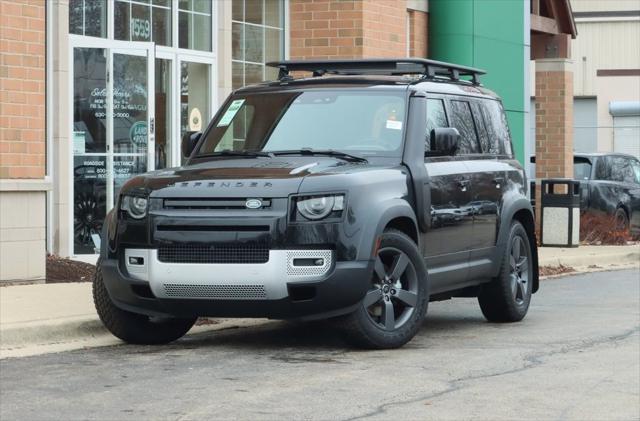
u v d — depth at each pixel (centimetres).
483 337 1134
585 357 1004
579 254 2152
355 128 1116
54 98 1558
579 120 5638
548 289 1658
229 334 1157
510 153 1308
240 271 984
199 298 1000
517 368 946
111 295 1040
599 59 5603
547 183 2342
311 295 998
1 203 1383
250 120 1156
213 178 1017
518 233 1272
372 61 1207
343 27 1898
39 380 888
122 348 1059
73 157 1589
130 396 826
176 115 1756
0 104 1380
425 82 1170
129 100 1661
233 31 1881
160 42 1733
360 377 902
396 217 1036
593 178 2573
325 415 766
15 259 1398
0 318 1114
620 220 2605
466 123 1215
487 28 2270
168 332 1088
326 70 1234
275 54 1941
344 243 990
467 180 1171
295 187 991
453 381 887
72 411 777
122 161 1650
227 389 852
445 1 2217
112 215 1052
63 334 1096
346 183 1001
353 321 1012
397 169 1073
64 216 1564
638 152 5031
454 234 1144
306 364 962
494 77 2295
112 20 1647
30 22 1409
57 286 1380
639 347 1065
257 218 984
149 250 1011
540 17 2516
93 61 1620
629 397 834
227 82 1845
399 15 1986
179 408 785
